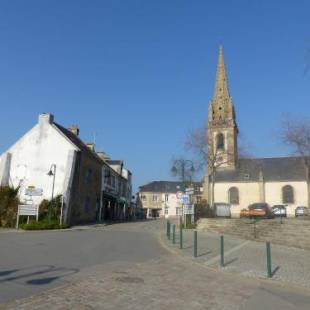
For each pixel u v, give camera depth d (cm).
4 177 3375
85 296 824
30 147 3438
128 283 991
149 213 9312
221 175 5969
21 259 1237
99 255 1445
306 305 905
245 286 1096
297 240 2016
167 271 1223
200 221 2992
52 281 940
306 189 5512
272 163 5969
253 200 5691
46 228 2694
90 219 3806
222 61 7594
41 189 3112
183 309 796
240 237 2423
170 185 9550
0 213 2964
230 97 7112
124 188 5784
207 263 1422
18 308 694
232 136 6750
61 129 3722
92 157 3888
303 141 4816
